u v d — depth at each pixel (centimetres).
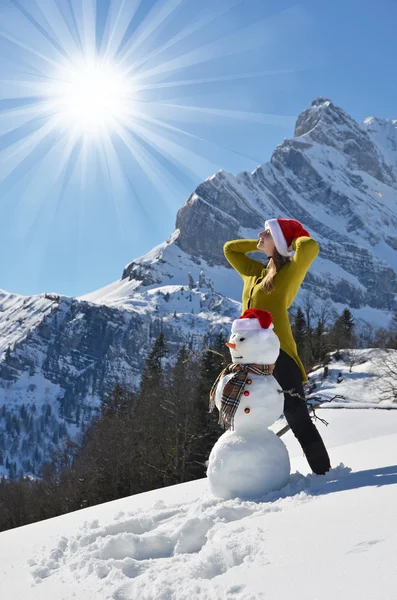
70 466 3994
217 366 3103
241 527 282
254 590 207
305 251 427
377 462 421
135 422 3353
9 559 359
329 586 195
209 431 3008
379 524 241
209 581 228
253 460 368
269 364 396
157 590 234
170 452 3092
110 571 273
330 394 4459
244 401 381
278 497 352
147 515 372
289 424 415
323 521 264
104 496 3178
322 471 401
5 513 3881
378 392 4353
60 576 293
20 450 18600
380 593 181
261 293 441
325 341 6156
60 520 488
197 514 346
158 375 4769
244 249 502
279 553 236
